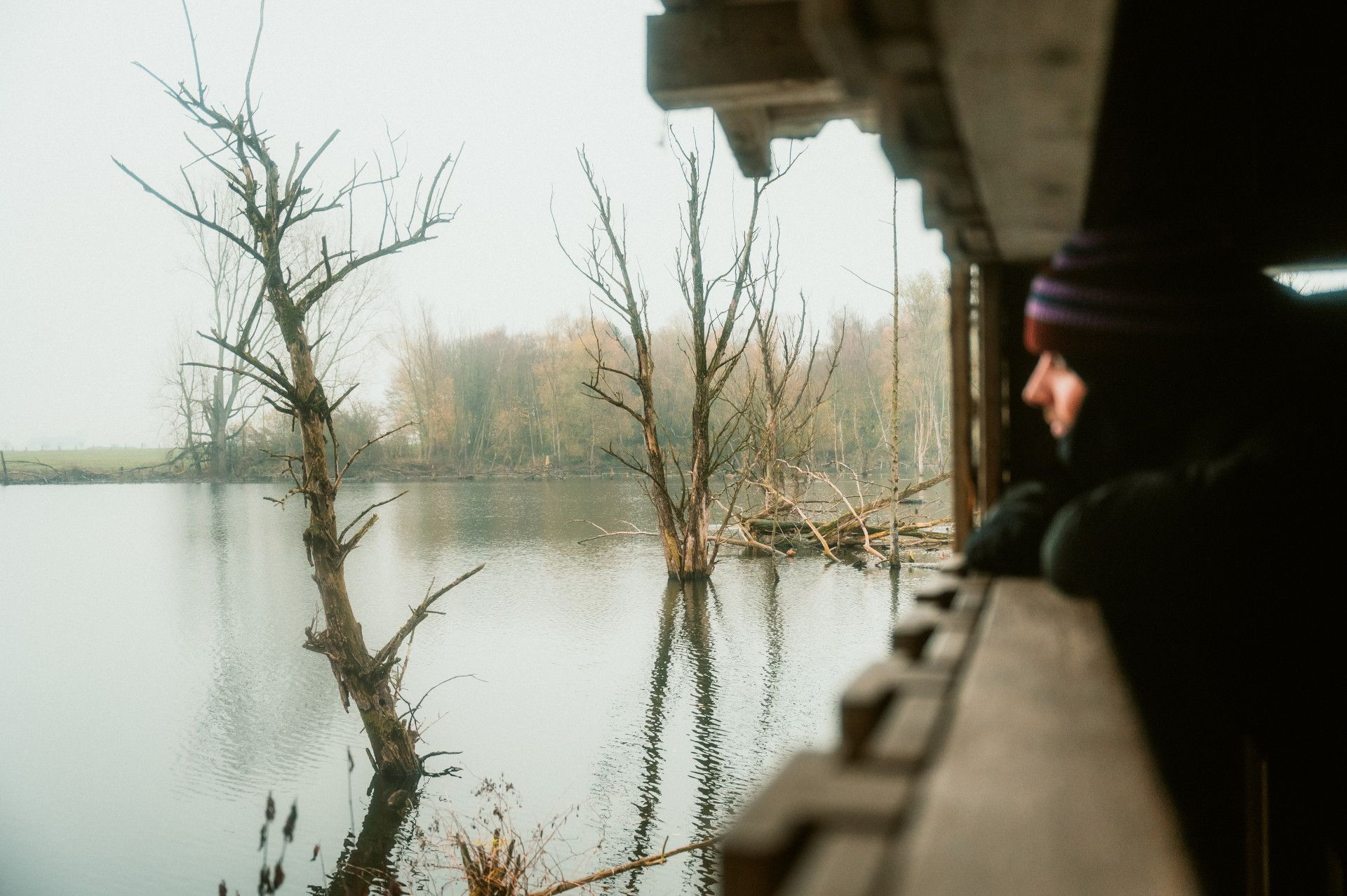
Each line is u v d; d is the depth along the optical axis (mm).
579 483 68125
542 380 83562
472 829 10820
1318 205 2834
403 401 85250
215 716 15492
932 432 63594
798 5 1955
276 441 79438
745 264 26406
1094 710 1067
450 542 33812
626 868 9148
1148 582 1398
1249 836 1635
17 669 18375
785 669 16281
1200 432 1426
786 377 30625
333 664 12789
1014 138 1125
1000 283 2334
